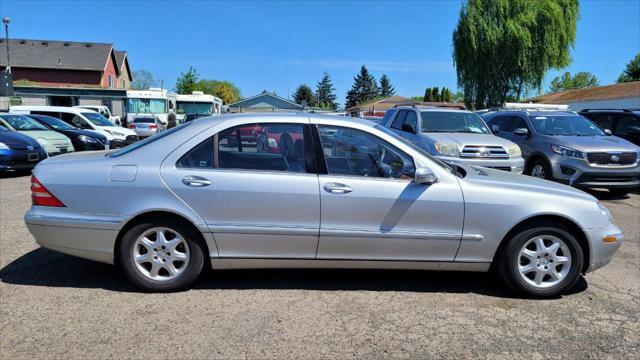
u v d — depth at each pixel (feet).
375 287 14.78
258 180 13.41
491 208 13.71
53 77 171.53
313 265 13.92
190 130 13.87
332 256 13.78
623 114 41.16
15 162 36.37
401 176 13.88
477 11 101.24
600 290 14.99
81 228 13.41
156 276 13.71
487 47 99.81
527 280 14.02
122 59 198.90
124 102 119.44
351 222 13.56
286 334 11.65
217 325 11.99
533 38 98.63
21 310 12.58
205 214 13.35
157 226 13.48
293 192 13.38
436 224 13.69
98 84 174.09
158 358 10.46
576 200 14.10
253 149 13.79
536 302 13.99
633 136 39.17
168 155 13.58
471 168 16.38
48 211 13.57
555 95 160.45
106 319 12.17
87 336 11.30
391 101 230.27
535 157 34.06
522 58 97.30
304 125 13.97
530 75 99.96
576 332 12.17
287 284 14.78
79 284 14.35
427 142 30.76
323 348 11.06
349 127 14.07
